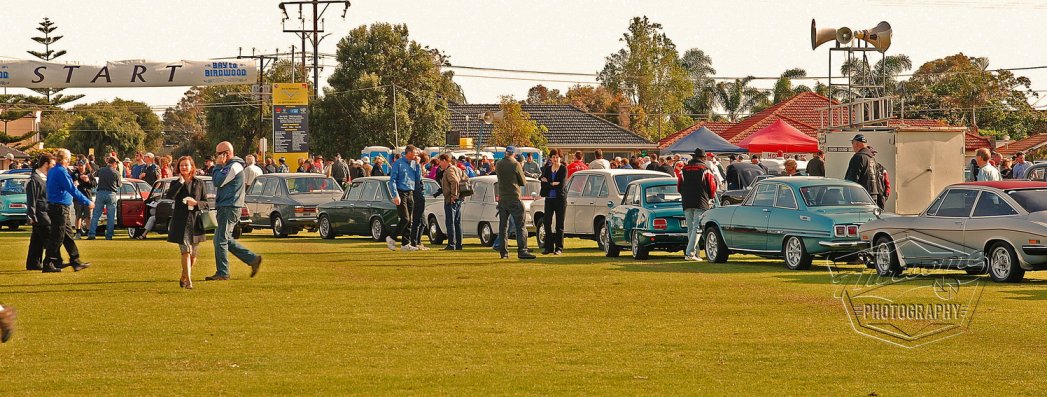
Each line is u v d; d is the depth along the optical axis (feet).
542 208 106.63
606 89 428.56
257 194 132.26
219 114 419.95
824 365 42.39
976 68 401.90
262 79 325.21
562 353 45.11
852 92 132.26
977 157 100.68
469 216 112.57
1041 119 377.30
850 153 113.09
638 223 89.92
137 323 53.21
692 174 88.07
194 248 68.59
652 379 39.81
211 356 44.55
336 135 328.70
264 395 37.37
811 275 75.31
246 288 67.67
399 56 334.24
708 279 72.69
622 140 341.00
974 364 42.42
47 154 79.92
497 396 37.14
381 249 103.86
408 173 101.40
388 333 50.24
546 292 65.41
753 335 49.39
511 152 90.74
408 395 37.35
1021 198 70.44
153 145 563.07
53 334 49.98
